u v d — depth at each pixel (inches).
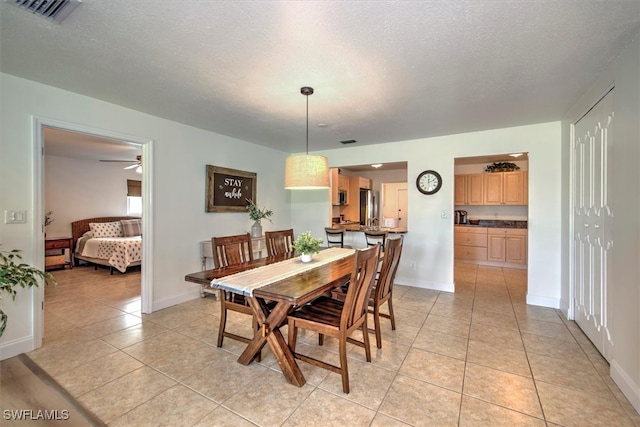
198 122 138.0
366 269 80.9
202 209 152.3
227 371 85.0
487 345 100.1
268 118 130.9
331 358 92.6
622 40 70.1
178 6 58.6
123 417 66.3
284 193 209.6
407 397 73.4
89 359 90.7
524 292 161.6
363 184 288.5
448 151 161.2
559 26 64.8
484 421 65.1
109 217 260.1
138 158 198.8
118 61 81.4
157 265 132.1
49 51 76.3
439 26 64.8
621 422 64.7
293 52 76.0
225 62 81.4
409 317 125.4
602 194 91.0
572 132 119.2
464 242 247.8
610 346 85.5
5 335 90.4
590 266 102.0
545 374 82.8
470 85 95.3
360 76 89.0
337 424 64.4
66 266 229.1
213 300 146.7
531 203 141.1
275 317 81.4
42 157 97.9
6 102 89.8
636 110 69.1
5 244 90.1
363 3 57.3
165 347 98.7
